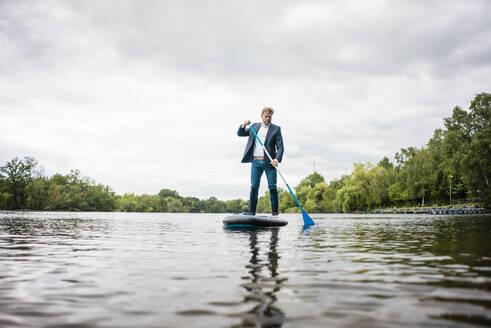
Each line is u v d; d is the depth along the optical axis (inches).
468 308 48.2
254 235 175.8
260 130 280.4
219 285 62.4
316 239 150.5
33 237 164.9
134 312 47.4
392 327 41.1
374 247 119.3
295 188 3614.7
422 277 68.4
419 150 2030.0
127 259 93.4
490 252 105.1
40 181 2386.8
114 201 3061.0
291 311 47.4
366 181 2260.1
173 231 210.2
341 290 58.5
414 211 1732.3
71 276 70.9
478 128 1429.6
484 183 1360.7
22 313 47.2
